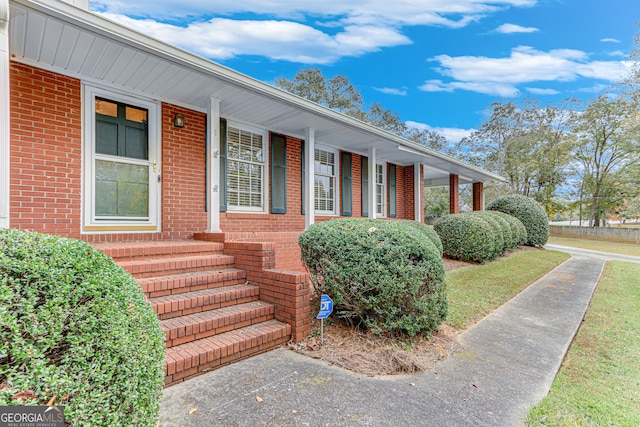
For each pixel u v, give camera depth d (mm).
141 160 4828
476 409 2338
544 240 12664
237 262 4188
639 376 2898
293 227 7191
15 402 1116
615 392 2611
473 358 3242
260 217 6465
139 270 3479
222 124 5852
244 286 3842
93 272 1536
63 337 1306
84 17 3055
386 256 3389
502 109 26125
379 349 3254
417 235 3730
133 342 1510
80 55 3738
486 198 26922
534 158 24219
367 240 3551
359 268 3418
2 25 2584
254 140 6516
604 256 12320
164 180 5027
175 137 5156
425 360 3111
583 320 4496
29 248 1446
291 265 5586
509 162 25328
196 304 3258
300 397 2396
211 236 4883
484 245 8156
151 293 3246
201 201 5453
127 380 1429
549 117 24219
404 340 3469
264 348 3145
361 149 8688
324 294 3660
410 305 3434
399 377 2787
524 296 5750
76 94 4211
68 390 1227
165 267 3662
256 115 5863
